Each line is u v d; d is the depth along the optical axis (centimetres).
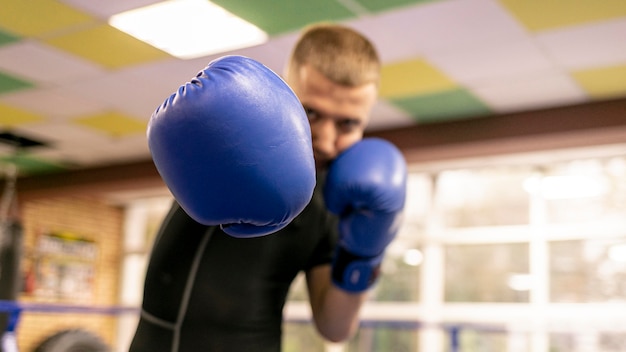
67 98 486
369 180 108
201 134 76
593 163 591
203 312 105
